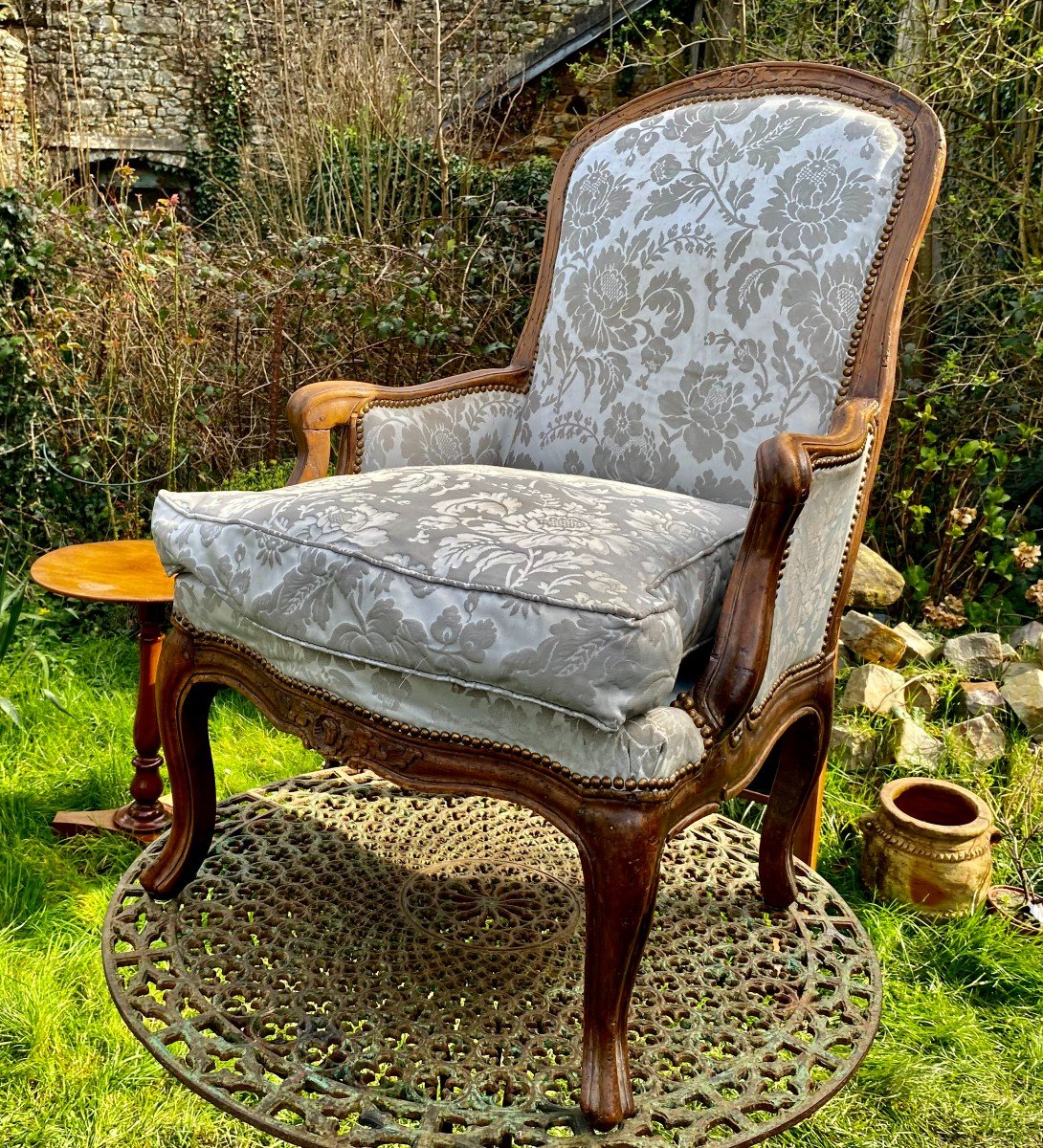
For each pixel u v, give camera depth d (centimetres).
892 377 153
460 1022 137
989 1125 150
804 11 329
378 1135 113
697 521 131
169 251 336
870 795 227
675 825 112
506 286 336
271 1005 136
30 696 261
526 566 110
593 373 179
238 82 945
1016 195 306
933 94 304
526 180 415
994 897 198
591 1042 113
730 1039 136
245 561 128
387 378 338
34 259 317
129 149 958
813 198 160
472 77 592
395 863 179
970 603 300
